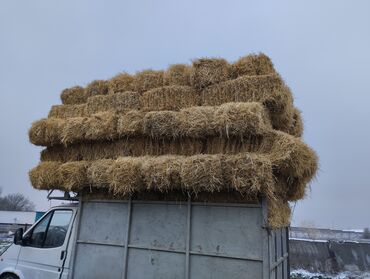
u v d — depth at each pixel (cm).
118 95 493
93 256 427
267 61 433
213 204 363
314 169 404
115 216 427
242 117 356
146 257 389
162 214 394
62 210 488
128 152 447
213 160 346
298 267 1152
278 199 380
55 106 558
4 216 4541
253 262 329
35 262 479
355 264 1139
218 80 433
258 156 337
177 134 398
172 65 483
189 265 359
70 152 498
